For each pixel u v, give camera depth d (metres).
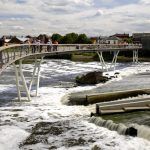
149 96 38.84
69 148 23.58
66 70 77.56
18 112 33.16
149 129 25.14
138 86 48.97
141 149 22.91
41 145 24.33
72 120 30.31
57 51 50.66
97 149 23.14
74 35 153.50
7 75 64.88
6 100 39.47
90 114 32.19
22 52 38.22
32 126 28.62
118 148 23.19
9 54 34.28
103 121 28.39
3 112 33.16
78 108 35.16
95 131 26.84
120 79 58.47
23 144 24.55
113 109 32.00
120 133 25.95
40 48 46.41
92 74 54.25
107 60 115.31
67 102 38.28
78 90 46.91
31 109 34.56
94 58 120.62
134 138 24.81
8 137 25.81
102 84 52.78
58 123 29.27
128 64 94.06
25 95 42.56
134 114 31.17
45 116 31.73
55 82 55.91
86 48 70.19
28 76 64.56
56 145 24.25
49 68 82.44
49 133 26.69
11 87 49.12
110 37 154.88
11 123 29.38
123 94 39.06
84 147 23.69
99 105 32.03
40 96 42.19
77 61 109.62
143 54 112.06
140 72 70.00
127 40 155.50
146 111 32.25
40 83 54.41
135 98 36.94
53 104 37.31
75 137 25.66
